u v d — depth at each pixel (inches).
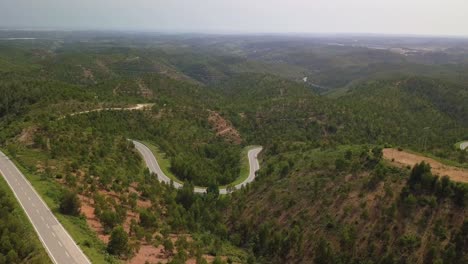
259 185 3853.3
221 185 4441.4
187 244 2455.7
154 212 2942.9
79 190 2888.8
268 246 2792.8
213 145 5841.5
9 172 3110.2
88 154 3683.6
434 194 2532.0
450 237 2246.6
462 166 3038.9
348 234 2536.9
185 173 4306.1
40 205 2532.0
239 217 3383.4
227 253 2691.9
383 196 2721.5
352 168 3179.1
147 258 2188.7
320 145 4712.1
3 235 1879.9
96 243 2170.3
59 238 2138.3
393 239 2404.0
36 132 3976.4
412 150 3683.6
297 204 3164.4
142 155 4690.0
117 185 3105.3
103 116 5221.5
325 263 2437.3
